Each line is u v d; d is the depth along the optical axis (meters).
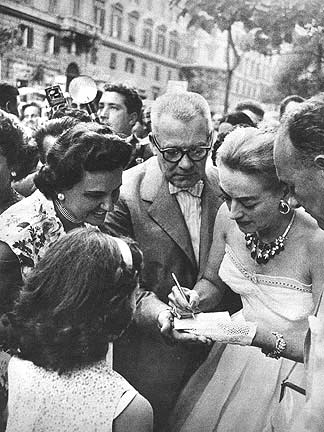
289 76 7.68
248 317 2.05
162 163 2.11
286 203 1.88
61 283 1.27
